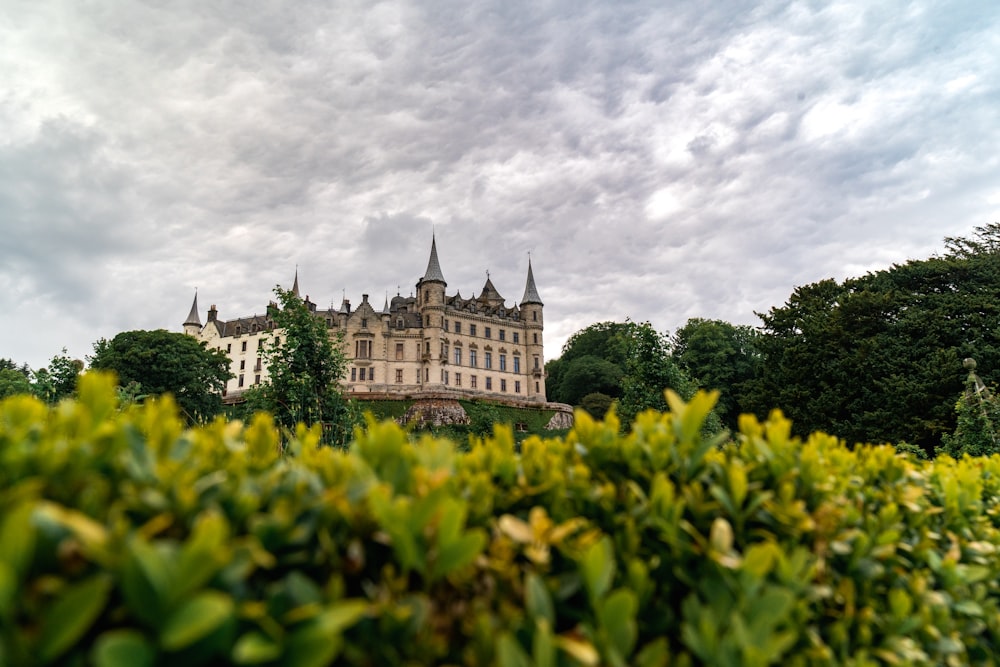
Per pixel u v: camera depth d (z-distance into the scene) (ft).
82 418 5.71
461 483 7.01
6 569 3.33
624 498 7.36
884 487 10.34
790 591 6.64
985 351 95.50
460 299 300.20
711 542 6.50
